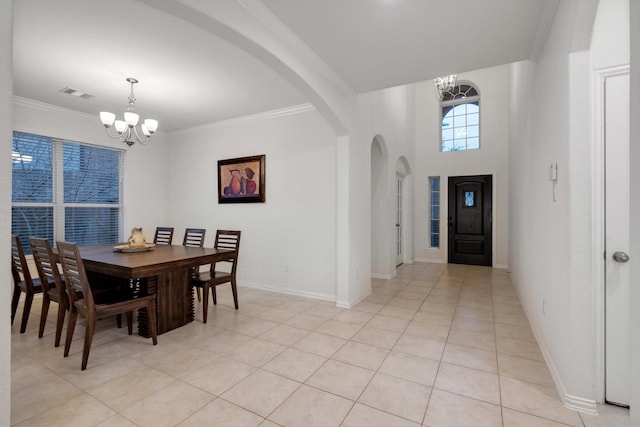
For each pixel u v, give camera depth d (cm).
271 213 438
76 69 305
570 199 179
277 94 371
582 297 177
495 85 617
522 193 379
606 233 178
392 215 536
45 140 414
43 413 175
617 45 173
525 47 260
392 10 213
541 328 254
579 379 179
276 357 241
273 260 437
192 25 235
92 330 226
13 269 304
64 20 227
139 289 298
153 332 263
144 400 188
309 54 269
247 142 459
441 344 264
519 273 403
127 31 242
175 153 540
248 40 216
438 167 671
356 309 356
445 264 649
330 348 256
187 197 525
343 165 365
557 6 198
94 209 467
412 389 199
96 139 459
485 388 200
